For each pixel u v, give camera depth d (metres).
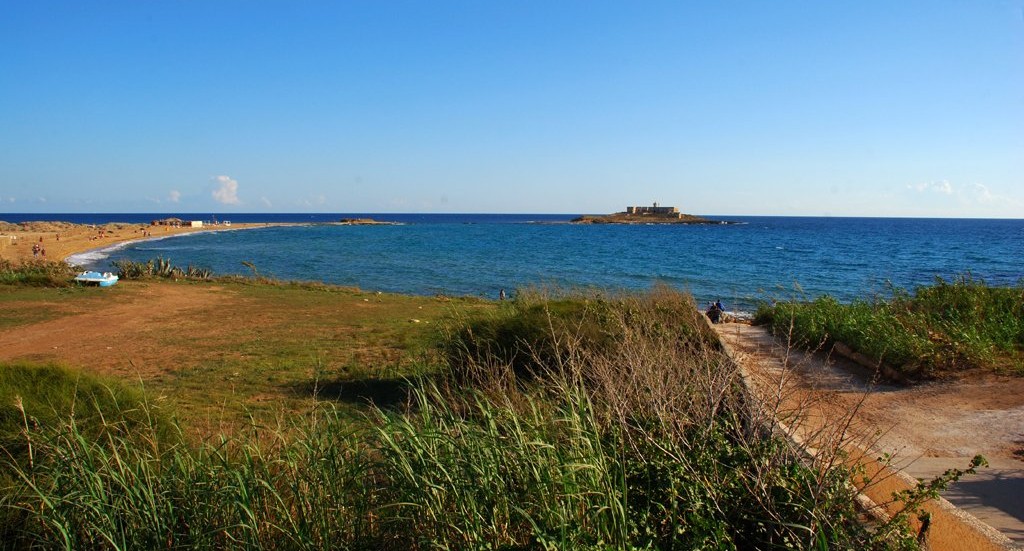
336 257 61.19
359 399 8.81
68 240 71.75
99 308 20.33
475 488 3.38
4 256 45.69
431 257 61.31
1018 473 4.88
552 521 3.09
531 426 3.89
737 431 3.86
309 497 3.63
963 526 3.84
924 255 60.25
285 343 14.45
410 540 3.44
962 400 6.95
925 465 5.13
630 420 4.18
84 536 3.55
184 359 12.57
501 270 46.94
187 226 130.38
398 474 3.61
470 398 6.16
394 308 21.58
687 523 3.20
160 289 25.59
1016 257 56.62
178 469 3.99
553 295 13.30
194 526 3.50
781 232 131.75
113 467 4.17
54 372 5.78
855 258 56.41
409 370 10.37
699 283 35.03
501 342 8.69
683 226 180.50
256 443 4.41
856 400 7.08
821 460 3.49
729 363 5.33
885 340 8.68
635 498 3.46
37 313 19.06
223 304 22.23
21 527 3.83
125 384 6.33
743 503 3.32
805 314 11.29
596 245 82.88
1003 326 9.30
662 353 5.16
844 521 3.15
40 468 4.11
